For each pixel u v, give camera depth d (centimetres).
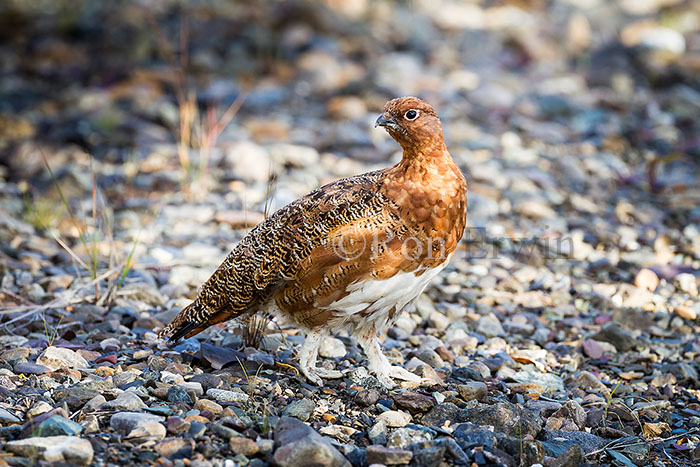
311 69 2005
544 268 1186
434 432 727
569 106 1792
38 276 1099
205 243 1229
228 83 1959
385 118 762
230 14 2347
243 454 671
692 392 854
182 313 848
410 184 759
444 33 2331
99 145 1631
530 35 2236
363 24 2295
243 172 1482
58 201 1367
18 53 2175
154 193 1422
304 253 773
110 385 771
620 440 751
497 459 688
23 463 626
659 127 1708
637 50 2091
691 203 1377
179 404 741
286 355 901
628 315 1026
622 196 1423
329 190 798
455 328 1006
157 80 1952
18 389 765
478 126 1719
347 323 828
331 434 718
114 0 2416
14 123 1703
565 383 883
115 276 1016
